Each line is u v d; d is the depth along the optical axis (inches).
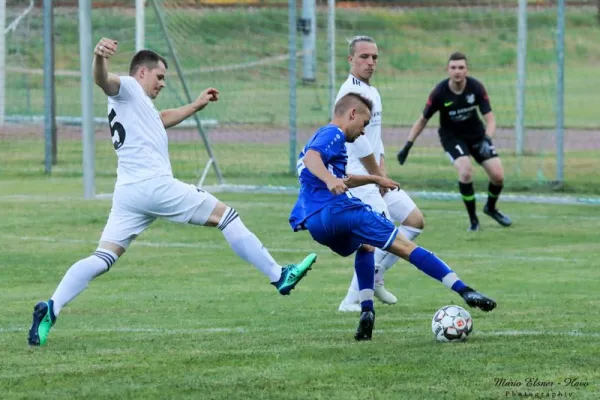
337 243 596.4
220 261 963.3
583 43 3307.1
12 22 2207.2
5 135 2070.6
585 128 2207.2
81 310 727.7
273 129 2058.3
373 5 2519.7
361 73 719.7
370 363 534.0
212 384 493.7
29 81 2294.5
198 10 2223.2
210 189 1489.9
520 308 716.0
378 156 730.8
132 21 2138.3
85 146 1366.9
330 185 565.0
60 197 1393.9
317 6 2556.6
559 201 1369.3
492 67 2412.6
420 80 2365.9
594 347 568.4
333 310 727.1
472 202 1136.8
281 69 2262.6
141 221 625.6
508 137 1993.1
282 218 1238.9
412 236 761.6
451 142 1155.3
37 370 527.8
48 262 944.9
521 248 1029.2
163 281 860.0
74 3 2442.2
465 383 489.7
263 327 657.0
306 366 529.0
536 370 514.6
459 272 895.1
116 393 479.5
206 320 685.3
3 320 684.7
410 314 704.4
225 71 2169.0
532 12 2578.7
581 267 917.2
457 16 2436.0
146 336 623.5
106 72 602.2
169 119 658.8
